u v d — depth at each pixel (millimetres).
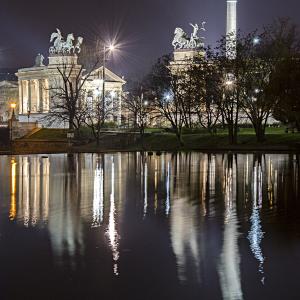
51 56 155000
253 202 27859
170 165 52312
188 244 18812
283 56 81562
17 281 15023
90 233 20500
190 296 14000
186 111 98625
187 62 123938
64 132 112062
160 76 104125
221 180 38125
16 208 26125
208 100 92500
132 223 22438
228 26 136250
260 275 15492
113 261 16781
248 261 16766
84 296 14008
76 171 46188
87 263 16547
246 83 84188
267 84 78125
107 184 36312
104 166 51812
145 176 41562
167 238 19672
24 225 22000
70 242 19078
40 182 37531
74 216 24031
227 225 21953
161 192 32000
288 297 13922
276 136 87562
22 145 104562
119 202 28109
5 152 83438
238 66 84812
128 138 99688
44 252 17750
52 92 141500
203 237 19828
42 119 137625
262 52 84625
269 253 17641
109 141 99500
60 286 14648
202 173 43438
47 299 13836
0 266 16266
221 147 83125
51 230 21031
